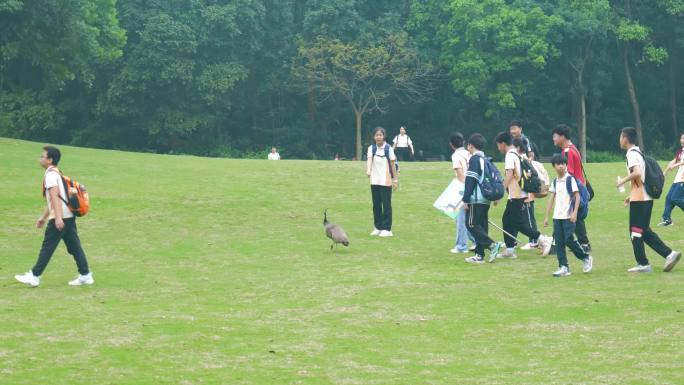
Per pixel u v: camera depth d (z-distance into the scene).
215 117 56.88
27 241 15.87
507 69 53.22
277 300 10.56
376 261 13.79
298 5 59.91
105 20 45.31
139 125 56.38
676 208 19.52
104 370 7.43
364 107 56.50
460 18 53.81
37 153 28.52
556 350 8.00
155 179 23.61
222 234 16.94
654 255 13.94
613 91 62.31
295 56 57.53
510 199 14.01
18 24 36.84
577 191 11.85
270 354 7.96
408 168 26.86
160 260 13.95
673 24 57.69
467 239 14.80
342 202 20.86
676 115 62.44
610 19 55.56
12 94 56.94
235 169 26.25
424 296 10.73
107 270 12.98
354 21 56.28
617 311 9.56
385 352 8.02
